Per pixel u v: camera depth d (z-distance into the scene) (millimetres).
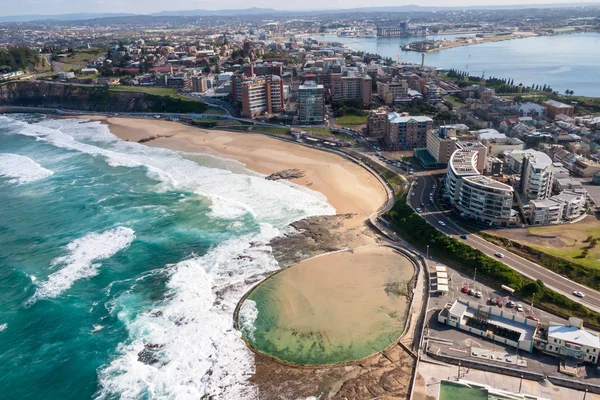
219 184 183000
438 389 84188
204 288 116500
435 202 157250
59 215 157750
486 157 177750
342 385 86500
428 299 109625
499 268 116062
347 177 187500
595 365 87438
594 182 175625
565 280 111625
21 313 108188
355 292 114312
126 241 139000
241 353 95625
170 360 94000
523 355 91188
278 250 133625
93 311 108688
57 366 92938
